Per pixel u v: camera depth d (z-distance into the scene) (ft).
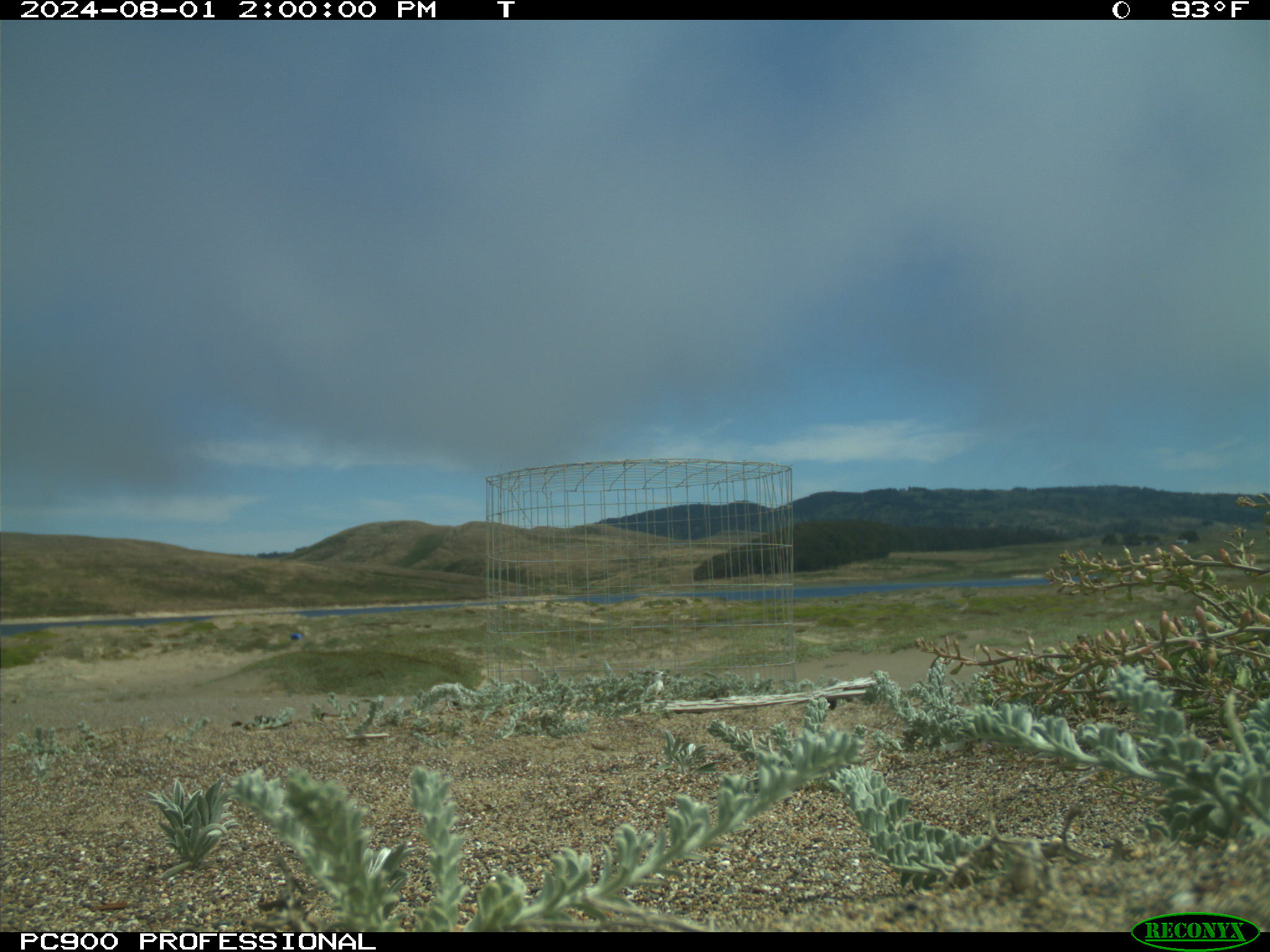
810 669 38.55
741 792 4.03
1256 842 4.17
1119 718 12.64
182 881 9.87
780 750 10.40
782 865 8.38
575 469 33.14
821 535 334.03
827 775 6.54
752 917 6.71
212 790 10.96
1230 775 4.18
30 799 17.24
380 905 3.90
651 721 24.20
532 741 22.13
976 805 10.21
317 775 18.33
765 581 33.68
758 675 31.60
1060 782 10.29
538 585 34.55
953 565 304.71
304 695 40.73
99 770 19.99
